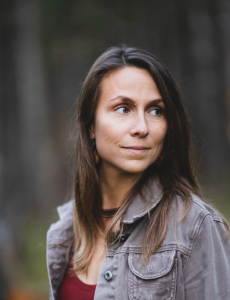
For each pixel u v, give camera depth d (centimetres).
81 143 159
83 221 166
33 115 979
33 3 980
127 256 140
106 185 160
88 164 160
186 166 155
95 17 984
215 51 1045
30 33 985
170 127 147
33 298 505
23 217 828
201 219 132
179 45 1017
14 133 984
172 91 148
